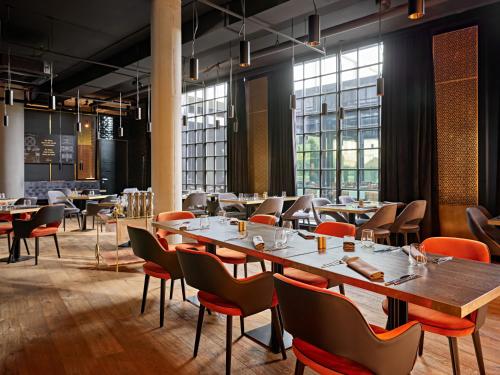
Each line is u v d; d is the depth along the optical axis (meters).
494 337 3.03
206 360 2.68
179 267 3.20
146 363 2.64
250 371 2.53
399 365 1.60
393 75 6.95
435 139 6.48
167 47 5.69
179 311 3.63
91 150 13.05
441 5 5.96
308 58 8.45
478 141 6.09
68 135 12.50
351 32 7.11
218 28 6.55
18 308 3.70
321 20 6.63
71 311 3.62
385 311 2.31
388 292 1.76
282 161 8.84
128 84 11.34
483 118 6.01
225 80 10.49
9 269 5.18
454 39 6.32
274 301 2.56
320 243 2.66
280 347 2.73
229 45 7.99
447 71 6.41
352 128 8.06
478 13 6.05
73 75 10.48
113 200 8.69
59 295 4.09
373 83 7.73
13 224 5.40
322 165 8.64
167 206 5.72
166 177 5.71
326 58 8.39
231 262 3.60
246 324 3.31
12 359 2.69
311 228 8.38
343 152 8.21
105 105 13.20
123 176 13.55
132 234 3.33
